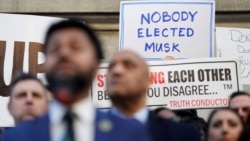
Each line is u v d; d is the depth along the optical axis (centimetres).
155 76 955
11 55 1102
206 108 950
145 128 384
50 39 381
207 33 1054
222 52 1212
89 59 375
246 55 1212
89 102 371
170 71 955
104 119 369
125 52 494
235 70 956
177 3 1054
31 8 1412
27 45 1109
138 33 1051
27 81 616
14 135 360
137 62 480
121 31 1055
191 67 955
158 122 414
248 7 1436
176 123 420
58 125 361
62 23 388
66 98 364
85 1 1425
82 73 370
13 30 1109
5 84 1075
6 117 1016
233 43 1212
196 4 1056
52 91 371
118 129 371
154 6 1055
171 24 1049
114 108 468
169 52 1046
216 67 956
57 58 372
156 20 1052
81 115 364
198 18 1054
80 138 360
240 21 1438
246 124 582
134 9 1055
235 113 624
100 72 941
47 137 358
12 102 611
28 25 1113
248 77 1205
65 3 1421
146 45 1048
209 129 626
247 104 762
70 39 379
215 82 954
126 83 471
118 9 1423
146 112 470
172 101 951
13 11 1406
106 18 1427
